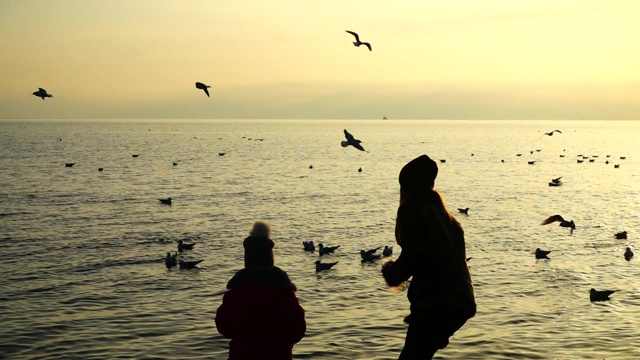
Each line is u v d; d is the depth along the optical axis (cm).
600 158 15025
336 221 5222
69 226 4725
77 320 2330
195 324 2270
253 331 693
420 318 680
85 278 3105
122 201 6312
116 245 4012
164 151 15700
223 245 4094
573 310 2478
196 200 6519
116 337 2105
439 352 1891
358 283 3023
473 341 2009
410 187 708
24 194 6756
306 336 2095
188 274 3231
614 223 5216
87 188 7431
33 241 4084
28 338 2097
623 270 3353
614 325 2256
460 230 706
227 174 9700
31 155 13350
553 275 3197
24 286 2917
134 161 12056
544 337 2077
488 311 2448
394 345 1994
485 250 3916
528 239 4372
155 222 5012
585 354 1886
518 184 8794
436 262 679
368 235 4581
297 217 5409
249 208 5944
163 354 1914
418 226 678
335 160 13275
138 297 2731
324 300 2669
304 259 3656
